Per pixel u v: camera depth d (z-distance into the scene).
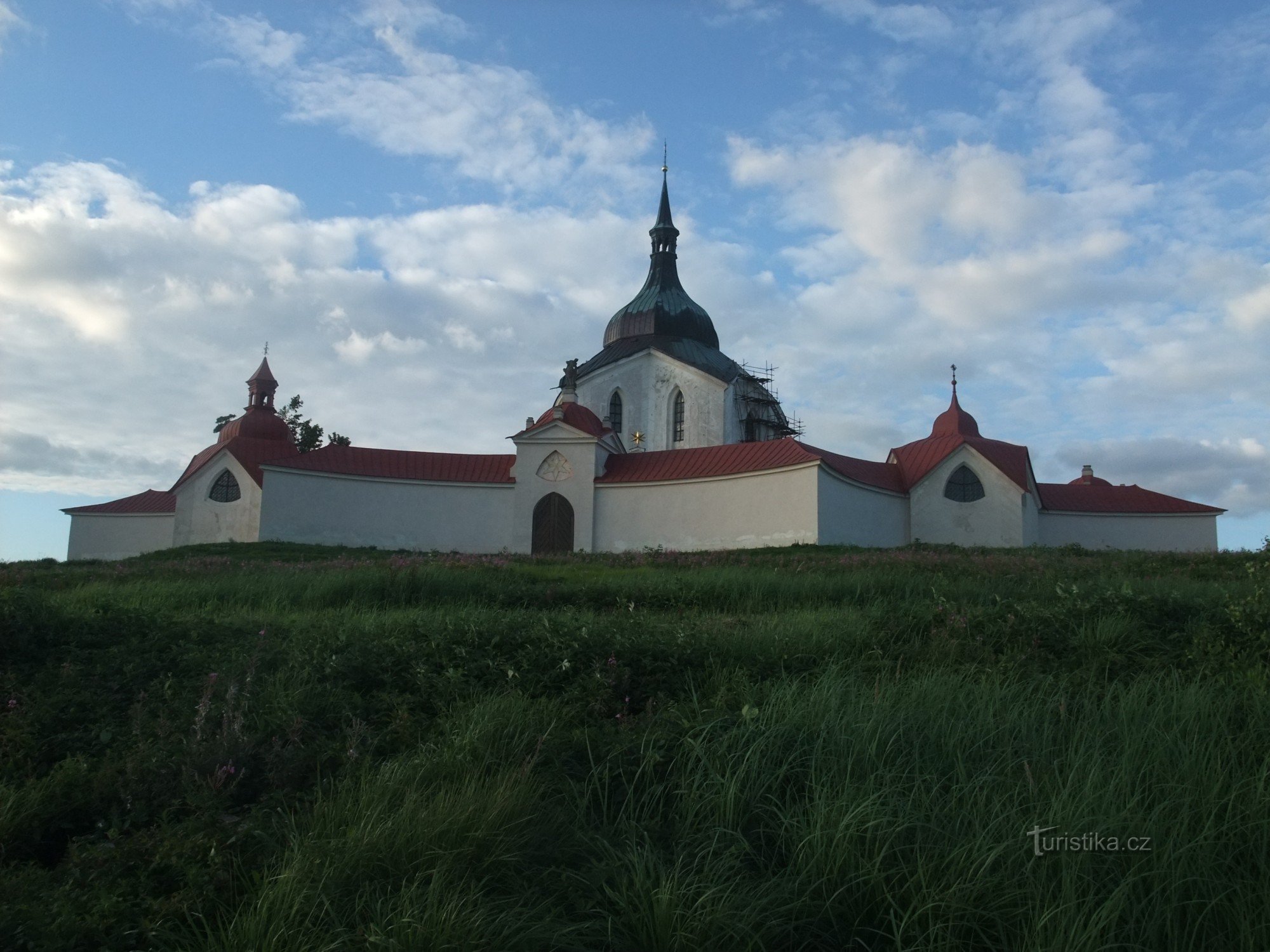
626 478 41.97
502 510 42.47
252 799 8.37
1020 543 40.25
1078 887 6.45
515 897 6.55
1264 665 11.43
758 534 38.16
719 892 6.61
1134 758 8.00
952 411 48.47
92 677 10.95
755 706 9.36
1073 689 10.59
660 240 59.41
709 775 8.15
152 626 13.06
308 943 5.85
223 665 11.34
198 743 8.61
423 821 7.01
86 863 6.88
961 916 6.36
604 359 55.12
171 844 7.03
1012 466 41.12
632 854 7.12
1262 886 6.50
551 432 42.56
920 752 8.34
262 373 48.59
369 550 37.66
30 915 6.01
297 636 12.88
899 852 6.95
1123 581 17.95
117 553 48.84
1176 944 6.13
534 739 8.95
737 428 54.88
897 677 10.66
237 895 6.57
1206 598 14.70
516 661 11.32
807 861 7.06
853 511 39.09
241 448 43.38
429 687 10.67
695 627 13.01
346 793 7.77
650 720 9.57
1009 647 12.49
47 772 8.80
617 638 11.75
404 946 5.72
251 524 41.34
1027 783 7.62
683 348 55.59
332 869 6.43
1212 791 7.40
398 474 42.12
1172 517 43.78
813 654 12.05
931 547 36.44
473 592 20.62
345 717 9.89
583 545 41.62
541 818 7.61
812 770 7.94
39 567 30.33
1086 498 44.75
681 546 40.16
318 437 65.25
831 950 6.46
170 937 6.03
